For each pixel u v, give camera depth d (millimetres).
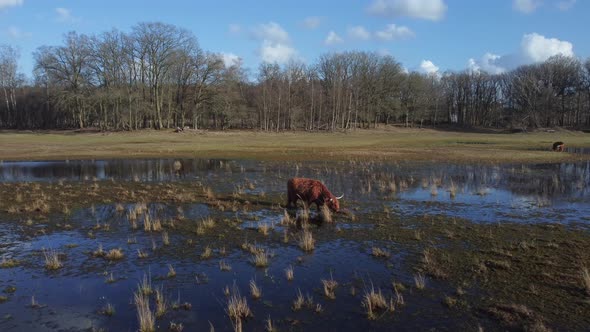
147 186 20406
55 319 7160
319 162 30922
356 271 9125
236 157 35031
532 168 27547
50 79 74188
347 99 87875
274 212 14734
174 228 12625
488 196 17562
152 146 45469
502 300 7578
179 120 83812
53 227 12820
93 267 9453
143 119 76688
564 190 19094
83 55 71625
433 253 10172
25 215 14375
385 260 9766
